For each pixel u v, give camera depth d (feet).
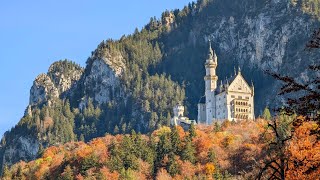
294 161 193.98
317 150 201.26
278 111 169.89
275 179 200.23
